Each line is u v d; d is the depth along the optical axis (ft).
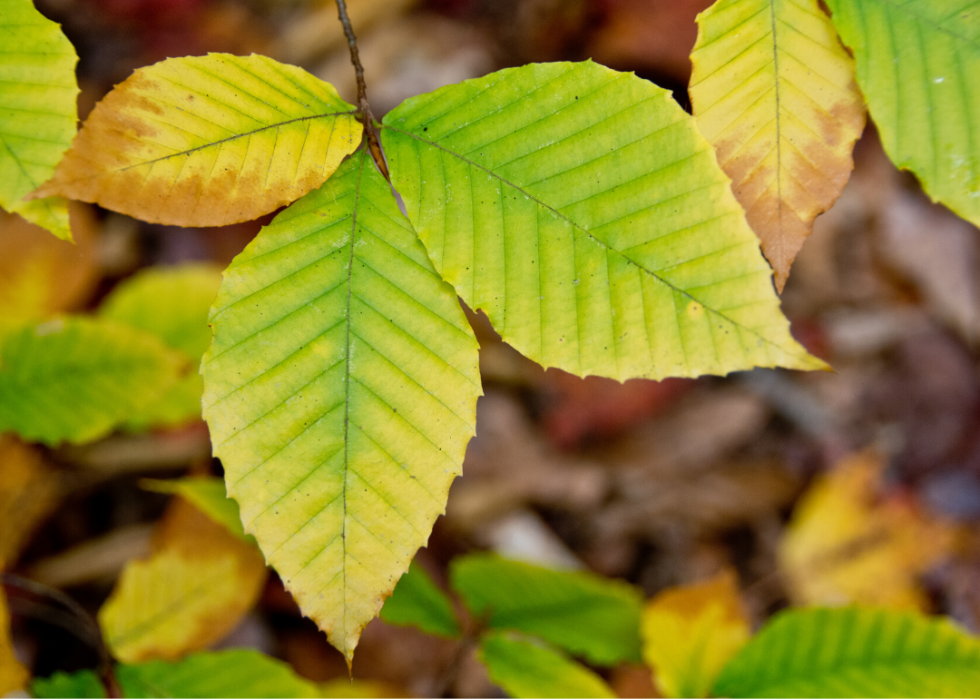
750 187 1.49
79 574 2.71
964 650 1.78
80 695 1.69
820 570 3.25
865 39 1.47
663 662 1.81
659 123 1.47
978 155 1.47
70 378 1.83
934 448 3.72
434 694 1.82
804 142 1.49
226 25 4.01
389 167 1.48
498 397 3.66
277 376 1.45
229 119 1.45
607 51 4.00
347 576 1.44
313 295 1.46
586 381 3.71
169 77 1.44
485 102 1.49
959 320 4.00
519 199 1.47
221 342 1.45
